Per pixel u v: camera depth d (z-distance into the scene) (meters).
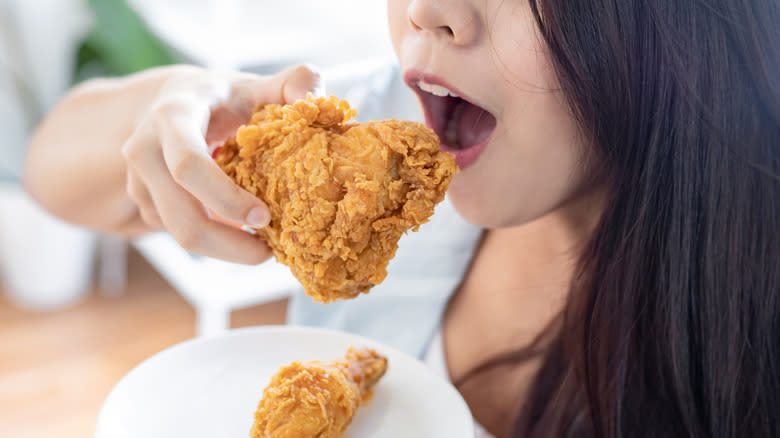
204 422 0.40
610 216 0.47
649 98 0.43
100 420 0.38
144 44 1.20
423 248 0.63
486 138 0.46
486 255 0.61
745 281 0.48
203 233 0.42
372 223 0.38
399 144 0.39
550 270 0.57
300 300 0.68
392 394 0.43
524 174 0.44
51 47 1.31
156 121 0.42
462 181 0.45
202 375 0.43
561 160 0.44
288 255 0.39
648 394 0.51
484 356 0.60
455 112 0.48
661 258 0.48
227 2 0.91
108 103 0.58
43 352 1.23
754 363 0.50
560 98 0.41
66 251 1.34
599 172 0.45
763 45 0.42
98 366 1.20
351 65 0.73
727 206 0.46
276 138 0.39
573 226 0.54
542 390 0.56
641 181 0.45
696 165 0.45
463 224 0.62
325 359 0.44
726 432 0.50
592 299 0.50
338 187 0.38
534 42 0.41
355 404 0.40
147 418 0.39
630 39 0.41
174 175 0.38
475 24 0.41
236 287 1.05
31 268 1.33
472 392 0.59
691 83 0.42
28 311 1.35
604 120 0.42
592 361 0.50
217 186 0.38
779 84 0.43
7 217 1.30
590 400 0.51
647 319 0.49
